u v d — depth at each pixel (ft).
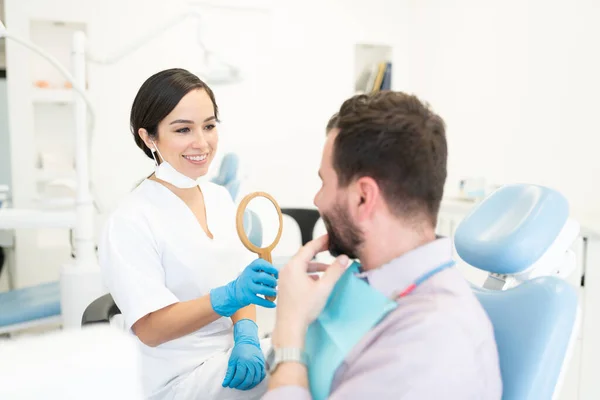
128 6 10.14
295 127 11.50
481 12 10.07
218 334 4.33
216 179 7.48
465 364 2.14
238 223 3.53
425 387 2.09
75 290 5.90
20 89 9.74
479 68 10.21
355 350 2.37
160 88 4.05
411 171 2.35
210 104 4.22
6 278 10.66
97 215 10.30
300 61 11.38
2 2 10.34
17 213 6.34
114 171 10.37
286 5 11.14
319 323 2.57
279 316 2.46
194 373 4.05
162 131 4.13
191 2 10.49
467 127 10.67
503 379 2.60
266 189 11.44
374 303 2.42
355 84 12.27
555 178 8.66
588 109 8.02
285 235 11.50
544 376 2.52
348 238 2.51
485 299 2.90
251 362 3.77
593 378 6.63
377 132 2.34
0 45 11.02
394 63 12.12
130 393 1.99
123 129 10.34
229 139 11.08
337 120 2.49
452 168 11.18
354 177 2.41
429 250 2.41
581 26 8.08
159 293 3.86
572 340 2.62
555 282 2.70
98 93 10.12
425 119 2.40
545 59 8.73
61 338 2.09
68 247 10.26
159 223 4.15
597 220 7.18
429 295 2.33
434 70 11.51
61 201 9.39
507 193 3.22
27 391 1.83
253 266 3.60
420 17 11.81
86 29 10.14
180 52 10.48
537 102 8.92
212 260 4.29
